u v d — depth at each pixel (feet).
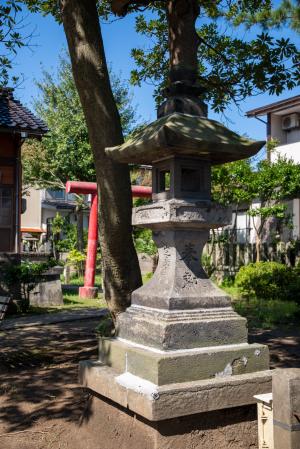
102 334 24.22
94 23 19.06
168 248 13.11
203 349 12.10
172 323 11.89
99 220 20.11
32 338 29.55
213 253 60.64
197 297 12.50
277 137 60.34
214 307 12.69
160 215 12.49
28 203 110.11
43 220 112.68
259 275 46.26
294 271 46.01
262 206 53.26
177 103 13.03
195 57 16.61
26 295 42.32
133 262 20.61
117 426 12.50
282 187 50.60
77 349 25.89
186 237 12.89
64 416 16.28
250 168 52.08
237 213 62.49
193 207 12.32
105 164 19.26
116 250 20.06
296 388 9.55
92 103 19.11
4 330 32.68
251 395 11.92
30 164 75.97
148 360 11.57
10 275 41.11
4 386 19.58
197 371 11.69
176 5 16.53
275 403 9.85
